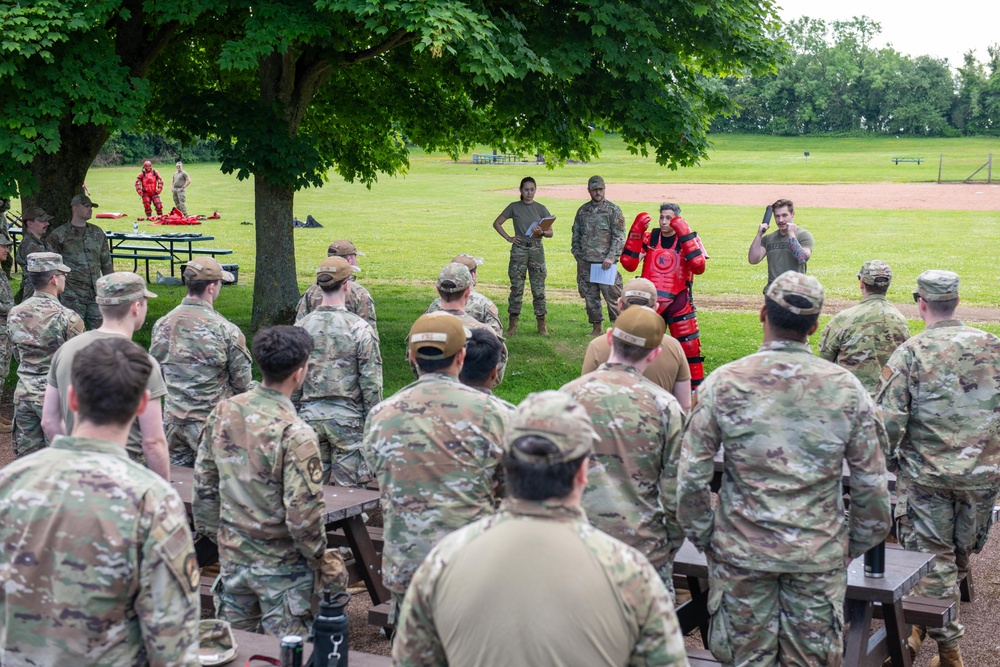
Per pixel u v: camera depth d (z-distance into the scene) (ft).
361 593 21.93
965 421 18.35
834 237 103.14
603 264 47.98
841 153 351.46
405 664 8.78
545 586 8.07
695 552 18.12
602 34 43.62
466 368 15.31
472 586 8.21
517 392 38.86
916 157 311.88
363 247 92.58
